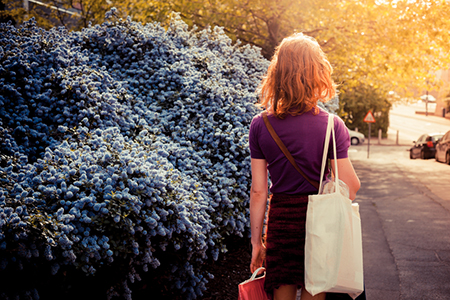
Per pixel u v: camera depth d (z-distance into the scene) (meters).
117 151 3.23
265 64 6.34
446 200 10.03
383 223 7.77
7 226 2.28
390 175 15.68
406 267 5.29
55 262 2.45
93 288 2.86
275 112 1.92
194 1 11.34
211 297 3.79
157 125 4.35
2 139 3.41
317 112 1.90
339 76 12.75
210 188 3.81
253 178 2.02
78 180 2.91
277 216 1.91
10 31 4.68
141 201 2.95
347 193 1.84
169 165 3.52
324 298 1.90
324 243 1.77
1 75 3.82
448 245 6.20
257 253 2.02
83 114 3.78
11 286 2.38
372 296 4.37
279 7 11.39
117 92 4.35
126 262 2.88
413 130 46.06
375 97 35.62
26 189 2.72
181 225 3.08
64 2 13.30
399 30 11.46
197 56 5.25
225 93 4.63
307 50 1.91
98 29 5.07
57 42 4.53
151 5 11.56
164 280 3.44
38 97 3.84
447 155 19.59
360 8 10.91
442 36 11.39
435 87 14.13
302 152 1.86
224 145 4.25
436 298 4.29
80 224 2.65
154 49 4.94
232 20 11.73
